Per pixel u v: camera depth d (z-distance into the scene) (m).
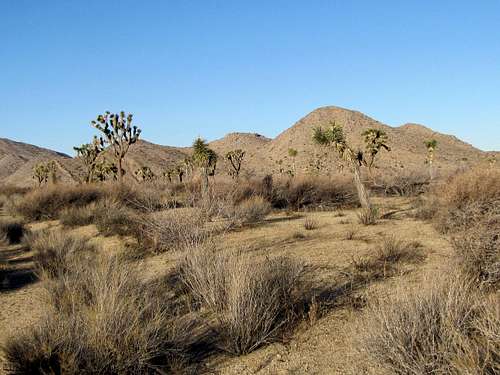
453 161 116.69
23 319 6.68
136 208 18.41
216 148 178.75
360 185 18.67
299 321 5.80
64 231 16.31
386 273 7.56
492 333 3.66
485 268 6.09
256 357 4.98
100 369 4.50
